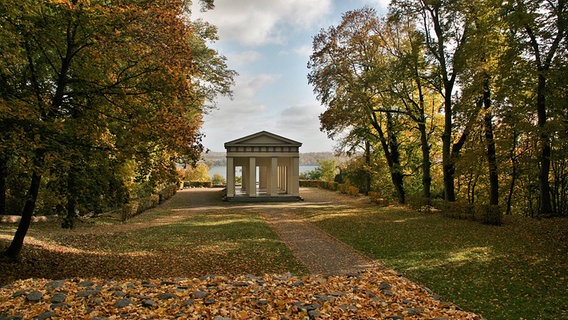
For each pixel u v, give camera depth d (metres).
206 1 16.69
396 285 9.91
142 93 11.55
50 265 12.17
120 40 10.88
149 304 6.98
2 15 9.36
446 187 27.16
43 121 9.80
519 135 22.58
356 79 30.91
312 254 15.52
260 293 8.18
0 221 18.61
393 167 32.50
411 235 18.41
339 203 37.59
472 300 9.98
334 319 6.85
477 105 23.27
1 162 11.11
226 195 41.41
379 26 32.25
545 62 18.05
